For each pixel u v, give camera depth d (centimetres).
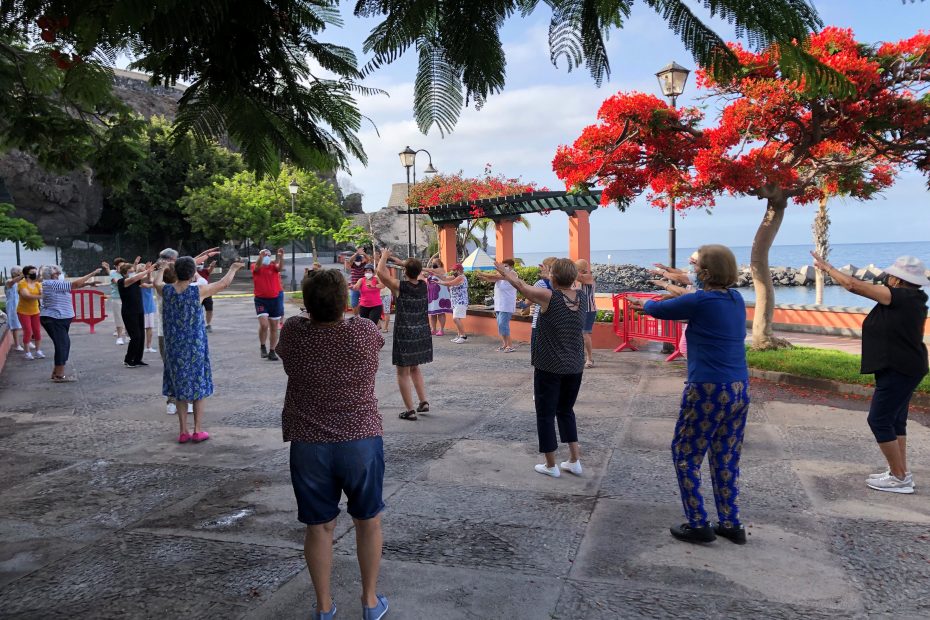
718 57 154
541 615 320
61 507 481
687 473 399
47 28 204
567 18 159
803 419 705
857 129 874
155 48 181
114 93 235
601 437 647
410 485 513
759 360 955
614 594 340
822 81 156
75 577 369
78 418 762
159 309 776
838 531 416
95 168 431
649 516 445
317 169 222
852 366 895
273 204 3509
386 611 323
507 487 507
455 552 392
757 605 328
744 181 882
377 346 315
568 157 1006
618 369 1023
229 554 395
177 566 380
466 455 592
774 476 525
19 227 2480
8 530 439
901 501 468
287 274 4075
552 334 514
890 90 843
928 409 739
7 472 566
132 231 4262
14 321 1296
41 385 968
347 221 3550
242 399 856
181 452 620
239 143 208
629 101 916
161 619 322
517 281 509
